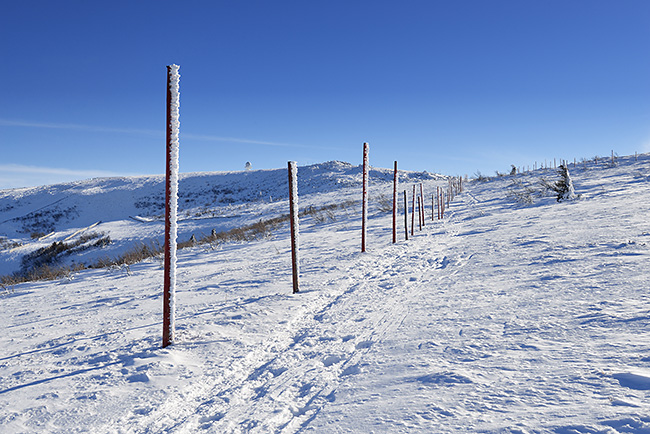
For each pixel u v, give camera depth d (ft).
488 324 13.01
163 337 14.94
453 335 12.55
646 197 50.65
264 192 253.85
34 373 13.09
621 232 26.91
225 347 14.60
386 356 11.88
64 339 17.53
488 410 7.45
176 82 15.33
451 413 7.57
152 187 284.00
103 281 40.55
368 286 24.22
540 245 27.27
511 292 16.75
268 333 16.25
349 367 11.73
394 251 38.52
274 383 11.36
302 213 118.42
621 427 6.10
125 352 14.56
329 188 222.69
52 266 100.22
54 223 213.05
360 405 8.84
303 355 13.43
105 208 241.76
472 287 19.19
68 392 11.33
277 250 46.26
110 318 21.42
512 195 88.74
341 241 51.70
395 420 7.72
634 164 111.34
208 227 135.03
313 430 8.11
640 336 9.82
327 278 27.48
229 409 10.03
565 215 44.39
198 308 21.53
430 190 144.46
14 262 117.70
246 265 39.24
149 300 25.67
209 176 331.16
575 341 10.30
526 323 12.41
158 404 10.41
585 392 7.50
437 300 17.90
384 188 174.29
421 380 9.50
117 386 11.59
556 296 14.85
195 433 8.99
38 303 30.89
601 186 76.02
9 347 17.33
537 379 8.45
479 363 9.89
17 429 9.34
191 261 49.70
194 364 13.10
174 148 15.21
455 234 46.62
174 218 15.14
